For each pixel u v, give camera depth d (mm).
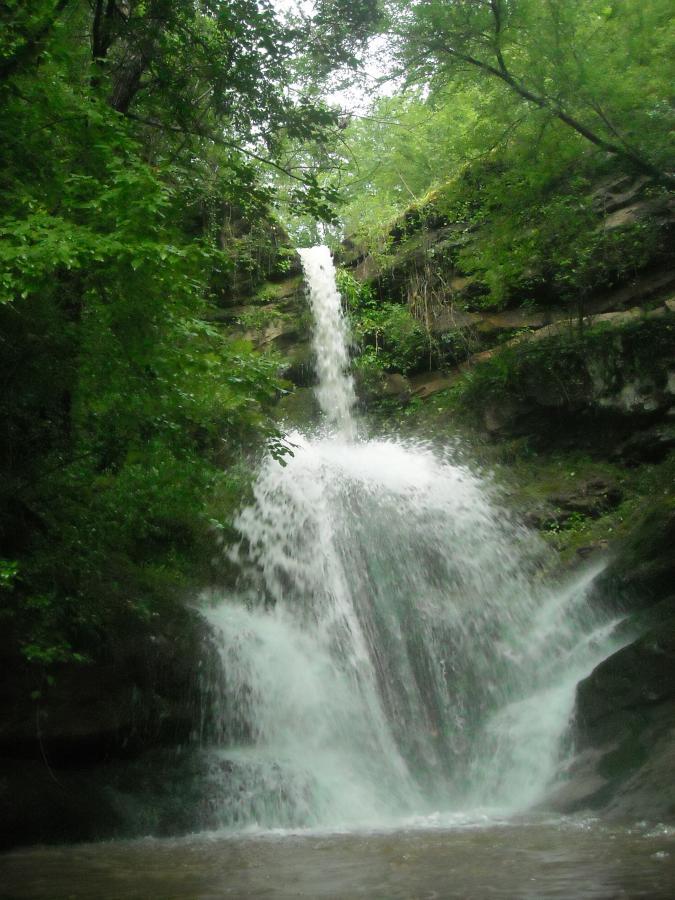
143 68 12875
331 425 19609
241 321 20594
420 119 20703
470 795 10430
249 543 14414
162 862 6883
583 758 9234
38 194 8750
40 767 8742
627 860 5645
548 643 12297
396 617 14164
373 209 23234
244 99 12641
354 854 6750
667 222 16797
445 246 20219
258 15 12281
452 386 19234
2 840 7945
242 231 20953
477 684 12508
